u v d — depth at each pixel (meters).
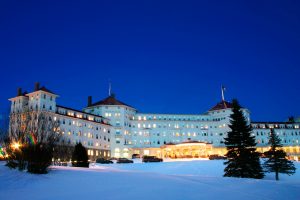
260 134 139.12
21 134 30.98
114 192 19.14
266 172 59.56
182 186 22.20
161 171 62.16
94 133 114.44
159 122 137.62
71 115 107.12
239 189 21.70
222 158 87.44
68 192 18.81
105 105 127.50
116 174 28.89
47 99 98.44
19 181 21.98
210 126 141.12
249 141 48.69
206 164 70.38
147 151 128.62
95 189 20.08
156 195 18.44
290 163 58.28
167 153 108.56
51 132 46.62
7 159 29.50
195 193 19.44
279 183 25.97
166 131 137.12
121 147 124.81
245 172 47.41
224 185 23.56
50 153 28.02
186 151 104.38
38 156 26.42
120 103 131.12
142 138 134.25
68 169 31.53
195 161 78.19
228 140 49.84
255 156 48.41
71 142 101.69
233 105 52.38
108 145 121.38
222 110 140.38
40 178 23.69
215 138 139.38
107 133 122.00
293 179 56.47
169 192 19.53
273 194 20.06
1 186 20.16
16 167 27.75
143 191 19.67
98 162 81.12
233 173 48.03
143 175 29.17
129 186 21.59
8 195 17.52
